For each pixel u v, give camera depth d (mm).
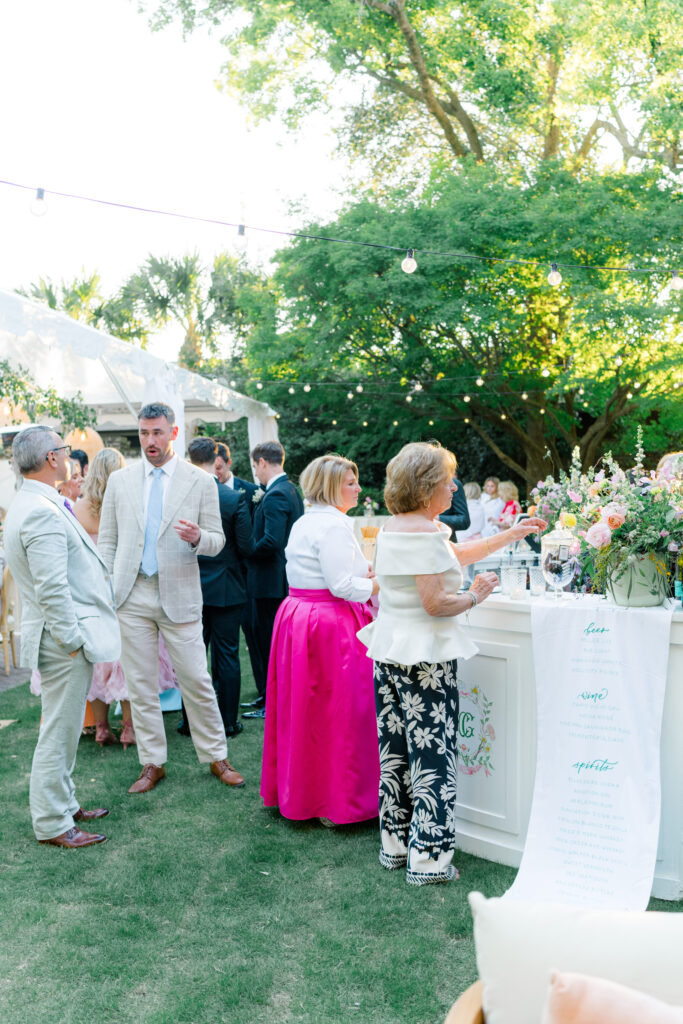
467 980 2395
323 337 14742
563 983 1051
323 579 3570
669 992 1117
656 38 12977
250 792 3984
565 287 13195
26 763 4422
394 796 3156
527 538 5473
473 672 3271
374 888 2975
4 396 8141
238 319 26250
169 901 2898
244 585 5289
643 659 2797
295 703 3514
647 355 13359
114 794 3953
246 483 5742
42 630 3334
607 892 2719
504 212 13148
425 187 14969
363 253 13469
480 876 3070
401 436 18094
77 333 5977
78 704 3402
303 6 14539
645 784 2775
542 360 15398
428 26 14984
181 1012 2258
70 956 2559
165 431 4000
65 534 3367
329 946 2582
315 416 20203
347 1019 2227
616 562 2883
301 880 3053
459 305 13133
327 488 3596
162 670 5344
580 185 13375
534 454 16469
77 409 8734
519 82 13859
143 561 4023
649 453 16219
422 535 2912
